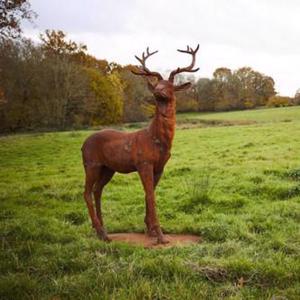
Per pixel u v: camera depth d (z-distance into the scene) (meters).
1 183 15.55
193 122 49.00
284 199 10.63
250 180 12.91
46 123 52.16
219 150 21.09
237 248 6.75
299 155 17.45
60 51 61.69
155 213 7.72
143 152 7.70
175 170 15.52
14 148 28.06
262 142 22.72
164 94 7.48
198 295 5.22
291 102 83.94
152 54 7.98
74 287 5.56
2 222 8.95
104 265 6.28
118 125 52.94
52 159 22.39
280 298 5.12
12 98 52.28
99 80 59.72
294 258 6.35
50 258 6.63
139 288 5.35
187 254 6.63
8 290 5.50
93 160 8.23
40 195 12.66
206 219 9.00
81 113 56.00
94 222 8.06
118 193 12.48
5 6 27.50
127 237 8.10
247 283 5.64
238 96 82.81
